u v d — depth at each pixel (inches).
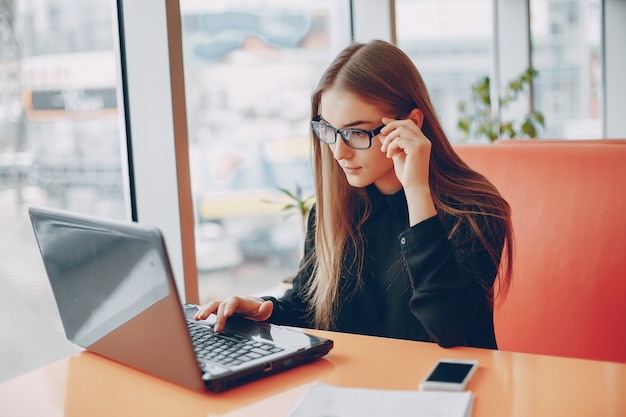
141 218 80.0
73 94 76.2
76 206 77.4
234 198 106.9
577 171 66.4
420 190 49.8
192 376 38.8
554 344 66.2
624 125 200.5
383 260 58.0
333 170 58.2
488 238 53.3
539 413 34.8
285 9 111.0
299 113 114.1
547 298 66.6
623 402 35.7
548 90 180.5
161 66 75.9
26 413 38.3
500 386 38.5
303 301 60.6
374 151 52.3
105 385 41.6
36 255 73.9
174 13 75.4
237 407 37.4
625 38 198.5
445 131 60.3
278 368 41.9
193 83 100.9
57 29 74.5
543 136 181.2
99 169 78.5
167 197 78.2
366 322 58.2
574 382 38.7
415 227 48.8
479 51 157.6
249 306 51.6
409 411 34.6
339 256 58.5
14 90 71.7
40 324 74.2
